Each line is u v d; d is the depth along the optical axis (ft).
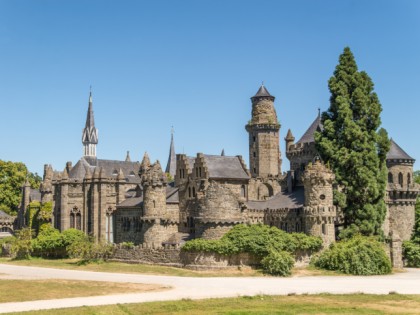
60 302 173.88
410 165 355.56
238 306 167.43
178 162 352.49
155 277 246.27
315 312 158.61
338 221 300.61
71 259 338.54
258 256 265.13
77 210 376.27
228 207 287.07
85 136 490.08
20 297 185.37
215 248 265.95
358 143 298.35
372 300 178.09
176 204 341.41
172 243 316.40
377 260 261.03
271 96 396.98
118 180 370.73
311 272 260.21
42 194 412.16
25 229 370.12
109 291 198.80
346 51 315.17
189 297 182.50
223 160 350.84
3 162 532.73
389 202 344.28
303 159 357.61
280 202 323.78
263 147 391.04
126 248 314.35
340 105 304.50
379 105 311.06
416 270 284.82
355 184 296.92
